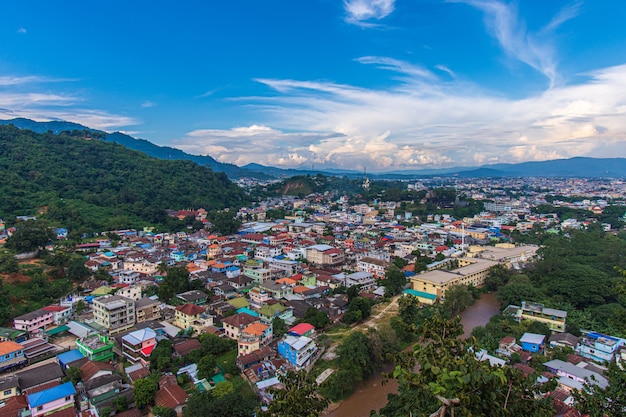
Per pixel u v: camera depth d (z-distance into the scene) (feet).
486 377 66.90
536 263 447.83
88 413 208.95
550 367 240.12
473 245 622.54
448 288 380.37
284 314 331.36
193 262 492.95
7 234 506.48
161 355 256.32
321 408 103.14
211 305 353.51
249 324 299.38
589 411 107.45
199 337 288.51
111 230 635.25
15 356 258.16
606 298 373.40
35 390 221.25
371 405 236.02
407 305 340.18
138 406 214.90
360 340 266.16
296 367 251.80
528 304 345.31
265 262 496.23
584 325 322.96
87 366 246.06
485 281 458.50
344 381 242.58
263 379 240.53
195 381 238.89
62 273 417.49
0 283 343.26
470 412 64.85
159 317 338.75
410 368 84.17
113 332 303.27
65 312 328.08
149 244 581.53
